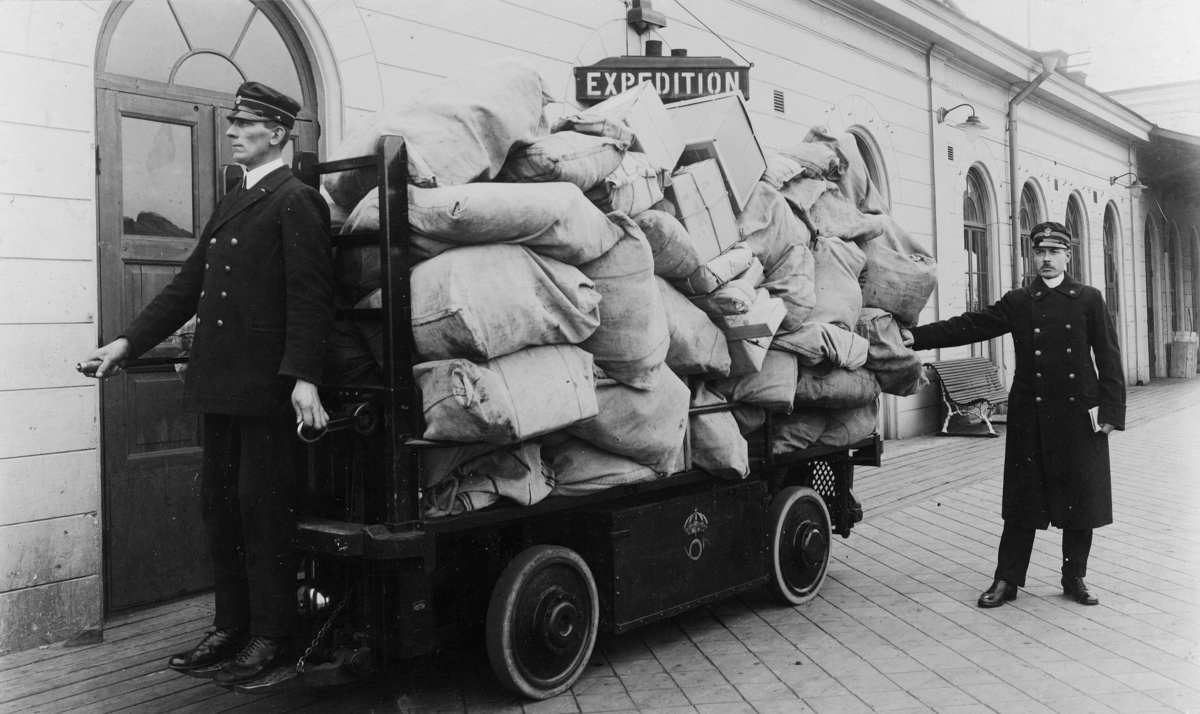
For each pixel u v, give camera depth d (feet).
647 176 12.10
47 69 13.15
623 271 11.08
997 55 42.52
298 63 16.87
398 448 9.60
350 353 10.33
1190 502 23.41
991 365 41.32
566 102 21.94
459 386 9.36
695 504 13.06
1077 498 14.84
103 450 14.19
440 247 9.78
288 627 9.94
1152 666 12.05
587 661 11.92
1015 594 15.30
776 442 15.05
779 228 14.67
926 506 23.35
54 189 13.23
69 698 11.30
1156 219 73.61
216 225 10.23
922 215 38.29
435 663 12.59
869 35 34.63
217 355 9.77
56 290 13.24
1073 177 57.26
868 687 11.49
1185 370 74.54
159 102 14.94
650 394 11.60
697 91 22.36
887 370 16.16
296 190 9.87
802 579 15.34
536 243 10.24
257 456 9.84
